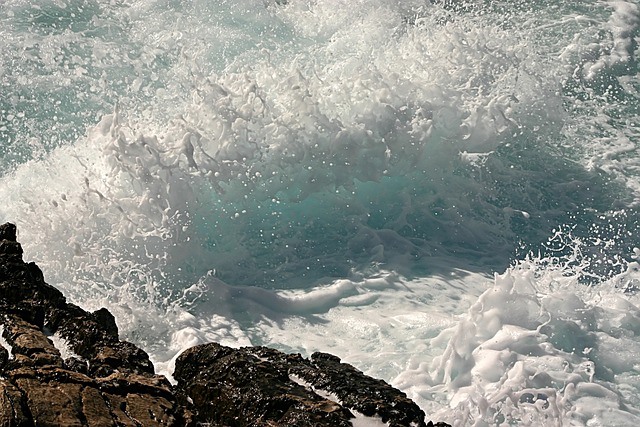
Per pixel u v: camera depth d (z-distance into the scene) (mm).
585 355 7125
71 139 10359
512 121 10266
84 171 8914
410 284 8273
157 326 7465
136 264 8086
